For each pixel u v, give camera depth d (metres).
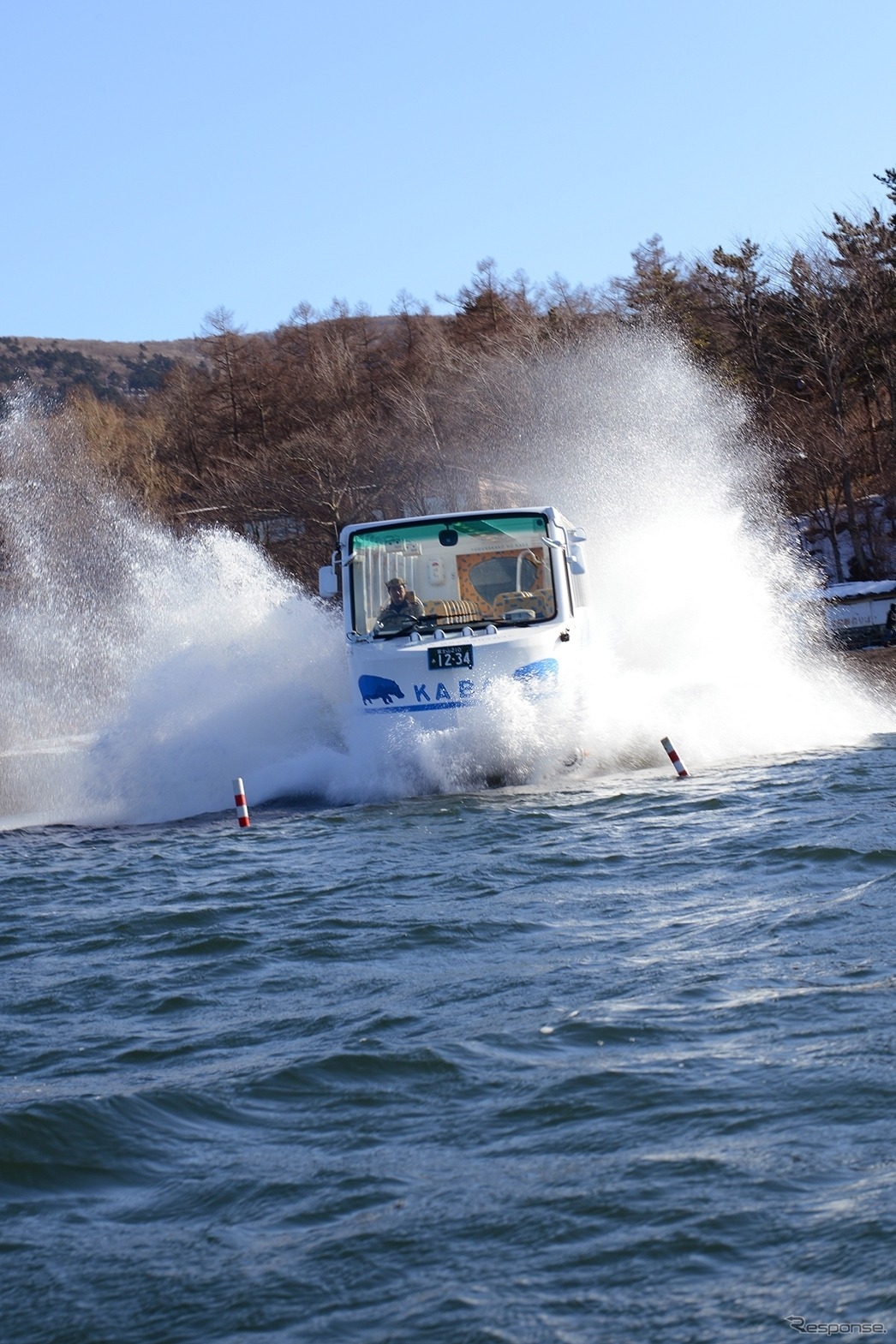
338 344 59.72
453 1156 5.43
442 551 16.39
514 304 61.31
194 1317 4.41
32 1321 4.46
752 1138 5.30
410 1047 6.68
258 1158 5.58
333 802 15.80
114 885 11.83
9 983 8.62
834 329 57.03
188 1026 7.43
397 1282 4.51
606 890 9.80
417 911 9.65
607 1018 6.81
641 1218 4.77
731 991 7.07
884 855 9.95
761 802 12.81
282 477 50.47
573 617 16.25
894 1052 5.98
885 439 58.28
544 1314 4.23
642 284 59.91
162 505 54.09
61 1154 5.74
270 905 10.27
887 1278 4.23
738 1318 4.11
